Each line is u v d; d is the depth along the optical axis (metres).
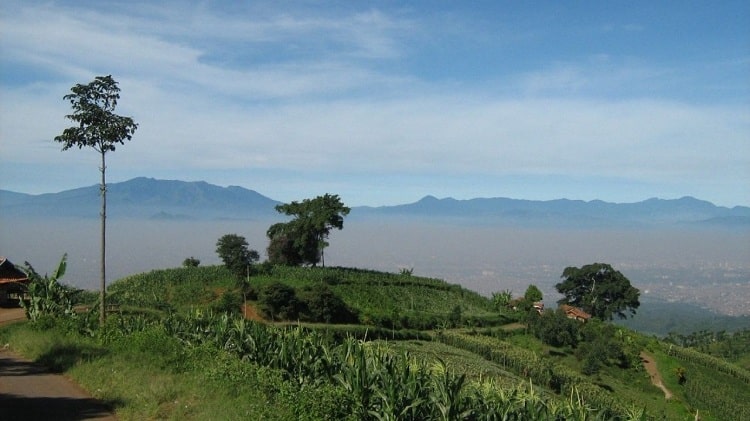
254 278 73.94
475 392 14.62
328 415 12.14
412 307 76.50
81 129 25.66
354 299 74.44
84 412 13.62
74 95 25.36
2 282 41.50
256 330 19.45
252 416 11.98
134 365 17.16
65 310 30.45
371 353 15.34
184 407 13.34
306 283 73.25
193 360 17.27
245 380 14.69
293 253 90.75
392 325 65.50
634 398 52.62
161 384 14.80
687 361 71.56
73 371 17.36
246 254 72.50
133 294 59.72
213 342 19.59
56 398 14.85
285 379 16.09
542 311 89.06
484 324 75.56
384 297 78.31
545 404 14.97
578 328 72.00
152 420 12.80
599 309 96.12
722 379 67.31
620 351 65.25
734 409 55.69
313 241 90.25
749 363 87.19
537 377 49.69
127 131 26.69
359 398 13.15
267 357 18.20
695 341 108.56
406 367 13.71
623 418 16.53
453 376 13.72
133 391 14.63
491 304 87.12
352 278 82.81
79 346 20.02
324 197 90.06
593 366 58.66
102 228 26.56
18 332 24.59
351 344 16.33
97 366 17.38
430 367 16.41
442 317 72.88
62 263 32.12
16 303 41.47
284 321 59.09
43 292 31.30
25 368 18.62
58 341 21.25
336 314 63.03
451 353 54.28
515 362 52.72
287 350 17.67
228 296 60.91
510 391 15.59
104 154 26.66
